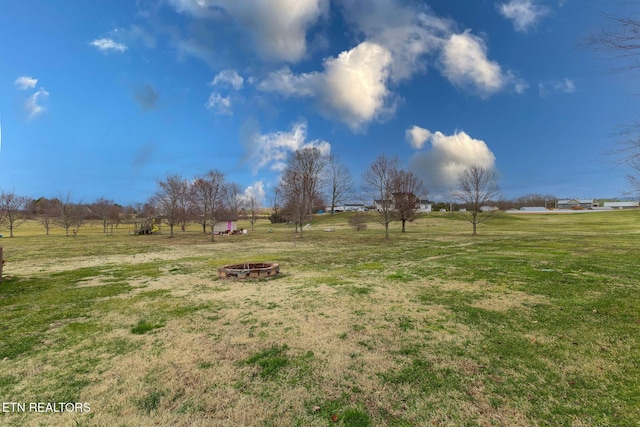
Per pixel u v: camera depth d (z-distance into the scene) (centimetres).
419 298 592
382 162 2647
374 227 3547
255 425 245
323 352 369
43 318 507
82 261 1223
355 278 800
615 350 357
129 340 412
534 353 354
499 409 257
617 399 266
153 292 682
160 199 3291
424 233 2523
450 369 323
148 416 257
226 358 357
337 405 267
